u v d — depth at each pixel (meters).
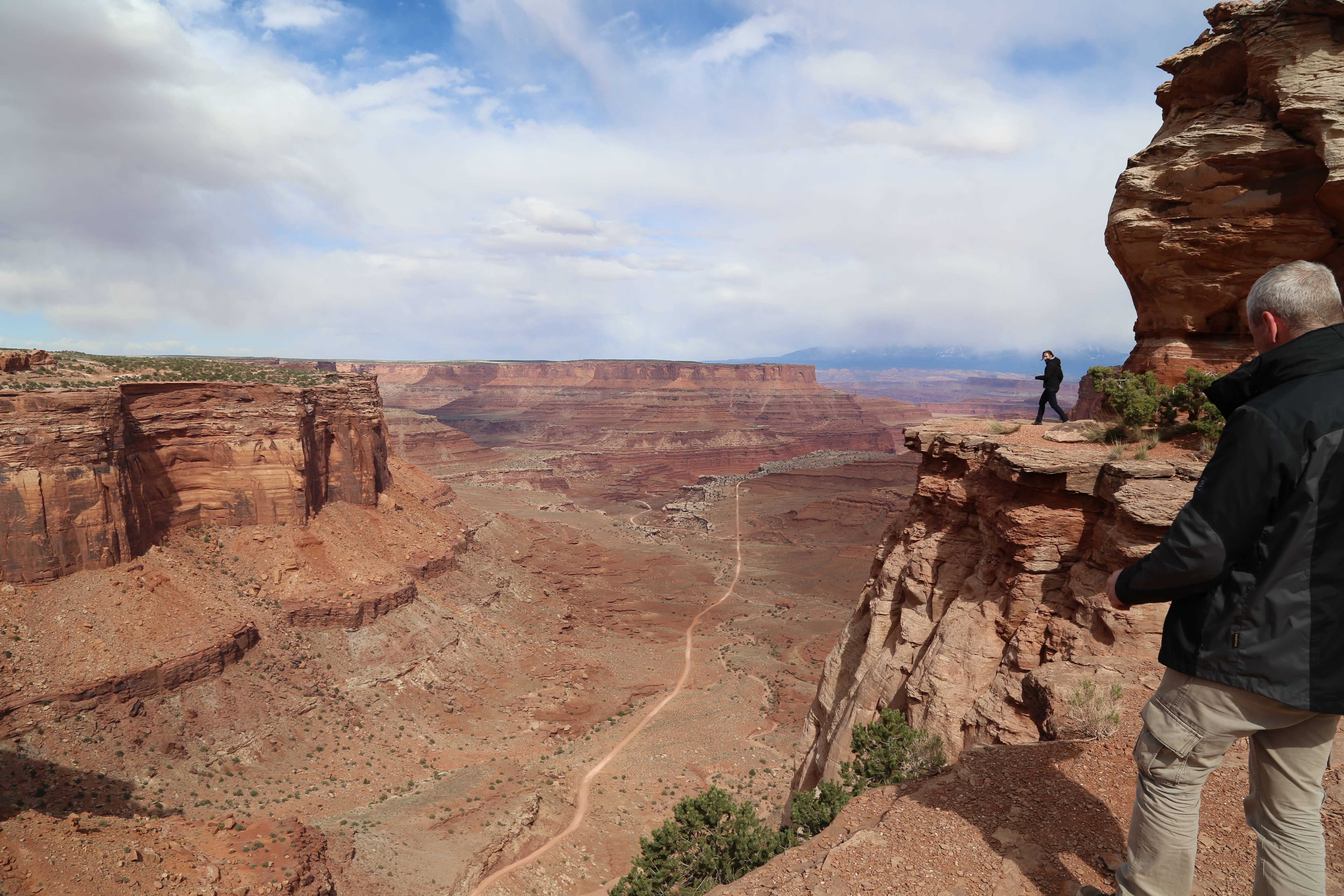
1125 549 13.70
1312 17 14.91
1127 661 11.82
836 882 7.17
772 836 16.44
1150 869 5.11
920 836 7.59
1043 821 7.41
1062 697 10.88
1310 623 4.14
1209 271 17.20
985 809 7.89
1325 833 6.46
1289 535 4.13
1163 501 13.34
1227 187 16.52
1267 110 16.02
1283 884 4.67
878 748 14.60
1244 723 4.56
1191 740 4.81
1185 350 17.77
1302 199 15.67
